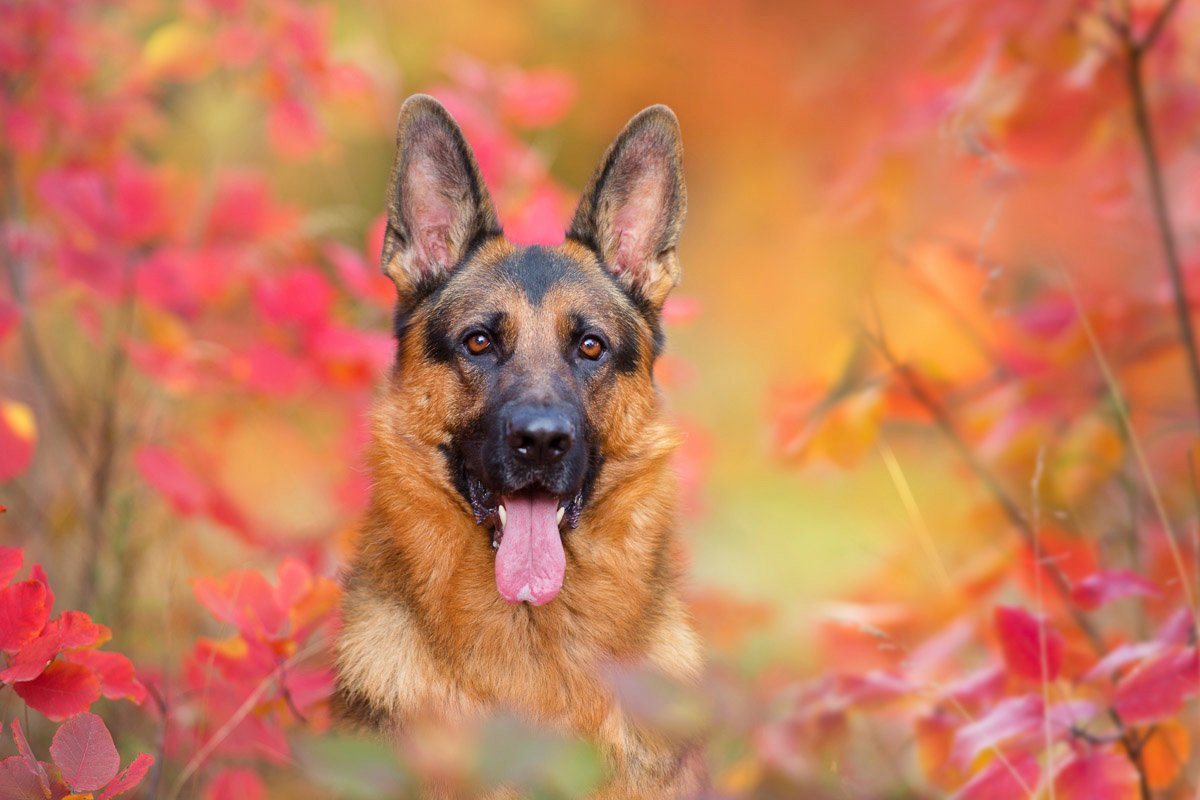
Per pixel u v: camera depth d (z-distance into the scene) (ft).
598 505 19.62
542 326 19.81
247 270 24.95
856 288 32.19
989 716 15.97
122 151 28.07
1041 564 19.43
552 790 10.50
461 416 19.42
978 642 21.26
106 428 25.44
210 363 23.88
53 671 14.25
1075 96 20.22
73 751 13.28
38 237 25.08
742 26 59.93
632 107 66.69
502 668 18.06
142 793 19.58
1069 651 18.10
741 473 43.16
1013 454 22.75
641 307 22.03
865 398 22.41
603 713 17.75
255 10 27.09
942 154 21.97
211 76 34.86
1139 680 15.56
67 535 25.58
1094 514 23.72
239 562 26.81
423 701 17.52
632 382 20.59
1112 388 19.83
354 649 18.21
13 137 25.18
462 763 10.57
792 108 53.26
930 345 23.43
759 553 36.01
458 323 19.83
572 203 28.96
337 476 29.99
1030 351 22.38
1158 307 21.07
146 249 24.81
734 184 63.41
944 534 26.76
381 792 10.27
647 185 22.07
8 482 26.53
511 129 32.94
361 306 28.68
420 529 18.97
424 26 58.54
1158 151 21.54
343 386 24.99
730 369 54.13
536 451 18.12
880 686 18.33
